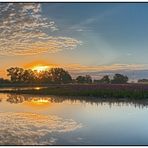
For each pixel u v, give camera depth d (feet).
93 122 35.78
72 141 25.25
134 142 25.46
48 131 29.25
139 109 50.19
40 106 57.36
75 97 81.20
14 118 39.52
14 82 192.03
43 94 98.94
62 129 30.63
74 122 35.88
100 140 25.95
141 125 33.68
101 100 69.77
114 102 64.13
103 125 33.73
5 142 24.22
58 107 54.80
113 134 28.45
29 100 73.77
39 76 185.88
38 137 26.35
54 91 99.35
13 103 65.05
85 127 32.09
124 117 40.42
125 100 68.85
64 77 169.68
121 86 88.02
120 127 32.42
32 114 44.39
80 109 50.93
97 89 83.71
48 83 179.63
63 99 75.00
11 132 28.43
